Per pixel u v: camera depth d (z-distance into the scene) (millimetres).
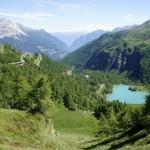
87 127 175250
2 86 187250
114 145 80062
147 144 55188
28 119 80500
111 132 128250
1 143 54531
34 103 101688
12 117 74312
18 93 128250
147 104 96188
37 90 104188
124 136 87500
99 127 132000
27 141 65812
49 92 106375
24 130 70750
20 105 125562
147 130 73062
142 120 92562
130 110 140875
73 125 180750
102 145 90875
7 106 177125
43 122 87000
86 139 126625
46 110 102625
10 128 65875
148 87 98188
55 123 181125
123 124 129250
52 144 75438
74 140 120000
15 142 59562
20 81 128875
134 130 87125
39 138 72250
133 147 55375
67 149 80438
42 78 107375
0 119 68000
